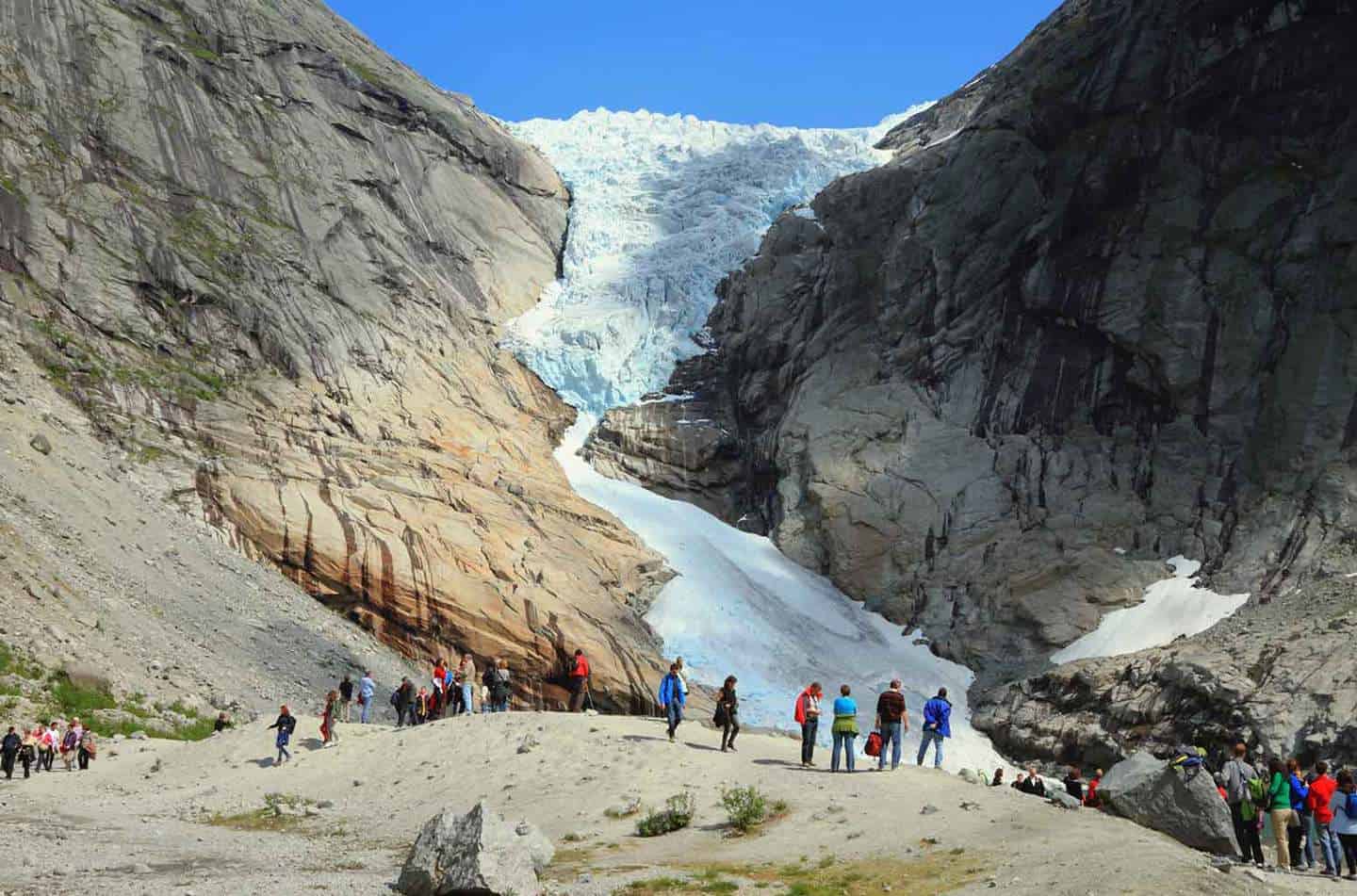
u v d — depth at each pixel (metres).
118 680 33.59
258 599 42.12
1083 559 51.00
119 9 62.03
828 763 25.33
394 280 62.22
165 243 53.78
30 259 49.69
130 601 37.59
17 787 27.27
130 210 54.12
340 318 57.03
